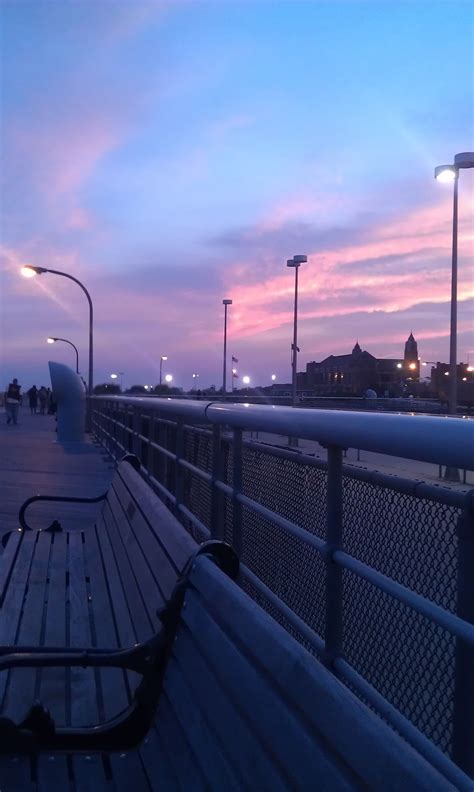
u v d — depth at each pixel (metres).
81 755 2.93
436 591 2.25
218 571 2.75
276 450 3.65
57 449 21.09
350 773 1.59
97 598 4.77
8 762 2.88
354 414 2.28
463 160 15.73
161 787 2.58
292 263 25.55
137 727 2.99
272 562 3.73
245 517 4.21
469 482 2.55
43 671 3.80
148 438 9.27
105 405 21.19
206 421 4.55
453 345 15.62
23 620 4.46
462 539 2.03
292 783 1.77
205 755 2.30
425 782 1.40
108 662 2.98
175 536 3.56
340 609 2.74
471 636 1.75
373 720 1.62
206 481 5.16
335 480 2.68
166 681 2.92
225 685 2.29
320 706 1.76
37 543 6.36
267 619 2.21
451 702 2.18
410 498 2.40
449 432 1.68
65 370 24.00
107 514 6.00
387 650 2.54
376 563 2.61
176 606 3.00
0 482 13.74
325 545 2.71
